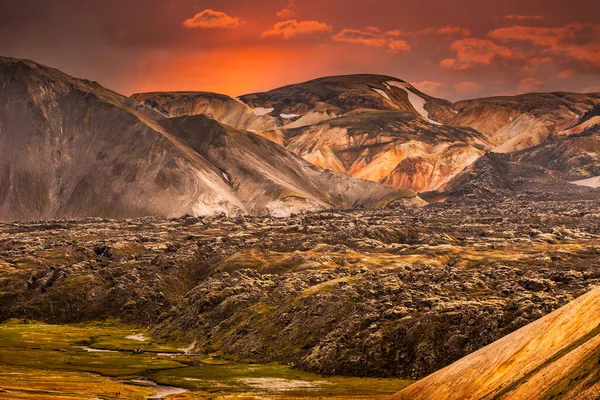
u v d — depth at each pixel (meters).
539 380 165.75
